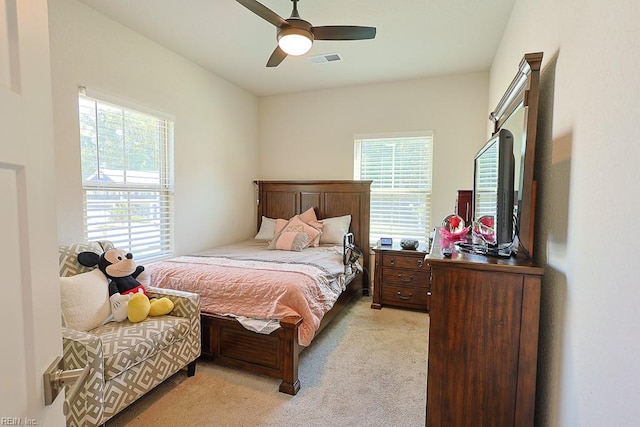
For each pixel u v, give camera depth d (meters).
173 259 2.99
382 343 2.80
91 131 2.53
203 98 3.63
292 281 2.33
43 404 0.61
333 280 2.90
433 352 1.39
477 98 3.71
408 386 2.18
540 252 1.46
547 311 1.35
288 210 4.50
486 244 1.70
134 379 1.79
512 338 1.29
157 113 3.03
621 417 0.78
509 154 1.45
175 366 2.07
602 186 0.91
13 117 0.54
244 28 2.71
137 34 2.80
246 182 4.49
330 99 4.36
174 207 3.27
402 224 4.16
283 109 4.61
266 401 2.01
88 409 1.53
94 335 1.70
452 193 3.87
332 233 4.04
